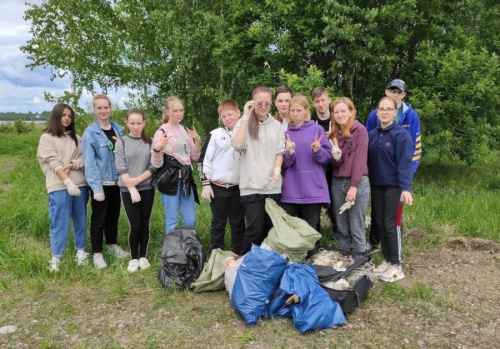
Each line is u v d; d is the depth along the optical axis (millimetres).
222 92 9938
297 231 3590
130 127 4215
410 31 9492
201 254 3959
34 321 3355
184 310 3494
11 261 4457
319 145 3740
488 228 5418
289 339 3049
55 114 4199
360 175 3850
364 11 8453
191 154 4426
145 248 4457
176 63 10086
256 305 3234
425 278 4129
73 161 4305
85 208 4496
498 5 10258
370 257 3842
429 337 3107
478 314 3432
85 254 4582
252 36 9391
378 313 3441
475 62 8727
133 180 4133
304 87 7758
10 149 15602
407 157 3793
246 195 3883
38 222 5645
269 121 3885
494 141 9672
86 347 2984
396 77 9859
